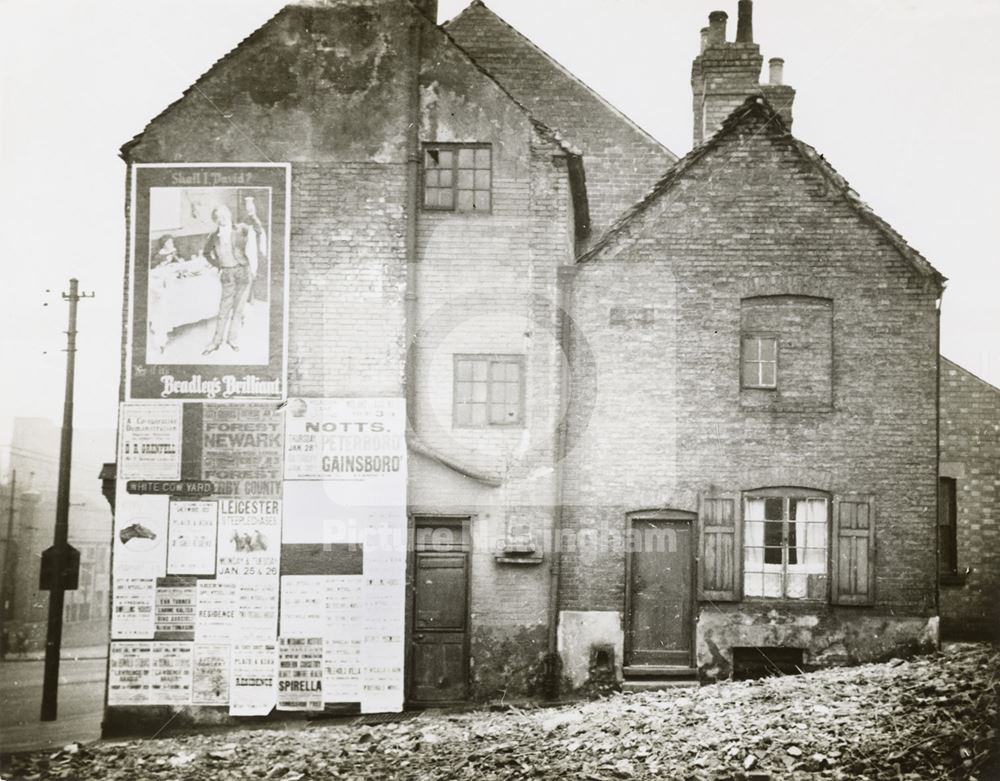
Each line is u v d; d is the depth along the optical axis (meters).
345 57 14.58
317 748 12.37
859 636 13.88
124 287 14.37
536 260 14.34
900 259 14.37
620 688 13.75
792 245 14.42
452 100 14.55
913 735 11.12
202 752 12.52
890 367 14.26
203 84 14.57
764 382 14.30
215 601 13.75
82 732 13.82
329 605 13.74
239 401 14.09
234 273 14.28
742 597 13.95
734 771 10.66
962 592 15.04
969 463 15.20
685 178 14.58
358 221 14.32
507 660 13.79
